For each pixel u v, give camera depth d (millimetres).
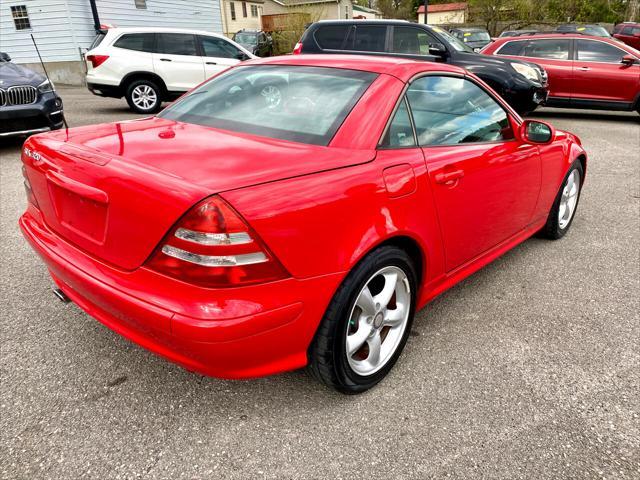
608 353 2746
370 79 2529
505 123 3176
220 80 2996
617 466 1995
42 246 2268
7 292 3189
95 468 1909
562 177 3963
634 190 5980
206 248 1688
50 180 2162
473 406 2301
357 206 2053
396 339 2477
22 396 2268
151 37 10602
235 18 40906
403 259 2328
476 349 2748
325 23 9344
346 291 2045
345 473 1925
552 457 2027
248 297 1779
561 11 29594
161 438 2064
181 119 2664
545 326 3000
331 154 2150
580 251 4148
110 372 2453
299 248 1863
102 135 2357
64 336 2732
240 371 1902
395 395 2363
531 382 2480
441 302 3273
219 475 1900
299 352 2027
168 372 2465
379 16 63344
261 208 1766
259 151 2104
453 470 1950
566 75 10867
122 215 1848
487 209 2971
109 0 18812
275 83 2697
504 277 3646
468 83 2963
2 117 6613
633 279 3656
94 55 10281
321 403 2291
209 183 1773
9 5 17719
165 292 1787
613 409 2311
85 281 1988
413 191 2324
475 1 30750
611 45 10805
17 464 1909
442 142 2658
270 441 2066
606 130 10094
